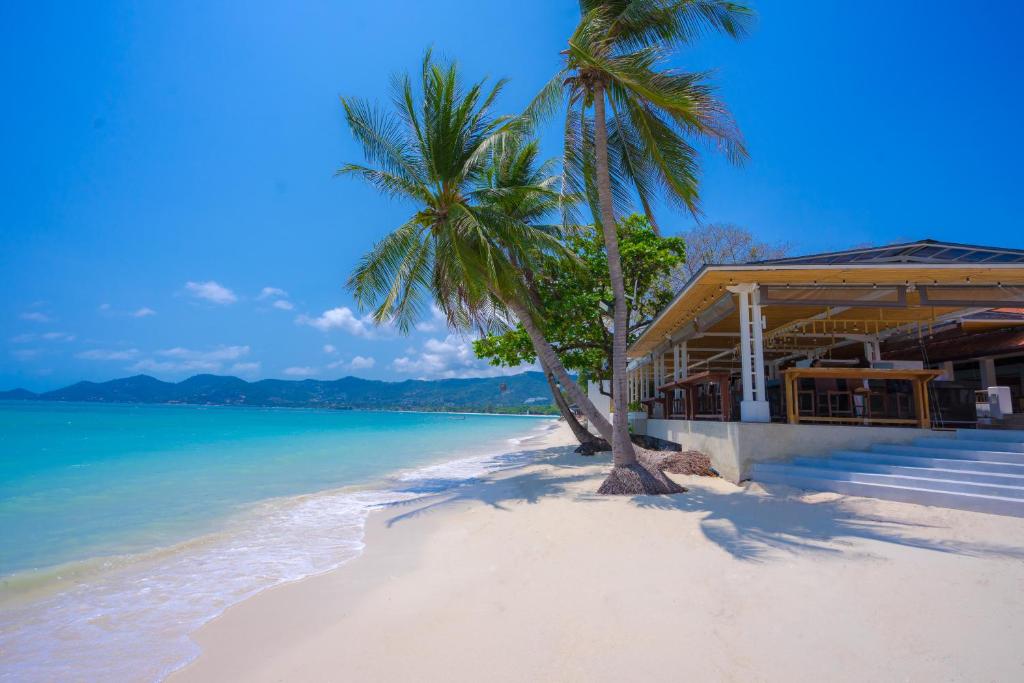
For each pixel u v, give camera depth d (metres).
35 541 7.67
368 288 12.37
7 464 17.33
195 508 10.02
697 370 18.92
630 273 20.12
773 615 3.98
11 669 3.95
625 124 11.46
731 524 6.48
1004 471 6.90
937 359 14.45
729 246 29.80
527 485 10.93
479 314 13.62
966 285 9.96
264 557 6.78
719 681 3.18
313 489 12.34
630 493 8.84
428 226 12.51
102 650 4.25
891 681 3.10
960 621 3.76
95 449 23.05
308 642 4.21
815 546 5.50
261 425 48.62
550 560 5.68
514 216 14.26
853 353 15.45
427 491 11.86
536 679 3.31
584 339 19.28
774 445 8.99
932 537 5.62
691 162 10.70
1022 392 14.06
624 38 10.73
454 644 3.89
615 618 4.10
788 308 11.38
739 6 9.83
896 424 10.42
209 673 3.82
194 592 5.54
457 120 11.70
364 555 6.74
